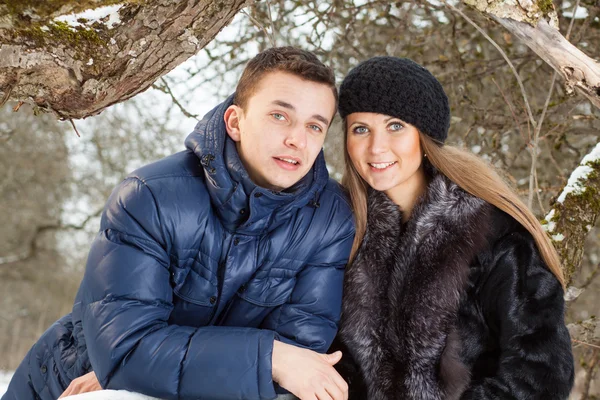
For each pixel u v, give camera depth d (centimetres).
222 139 183
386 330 190
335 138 350
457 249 186
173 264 179
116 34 146
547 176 387
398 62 189
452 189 193
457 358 182
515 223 188
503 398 169
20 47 134
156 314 169
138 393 163
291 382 163
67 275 973
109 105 161
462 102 354
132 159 689
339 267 195
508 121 344
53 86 143
